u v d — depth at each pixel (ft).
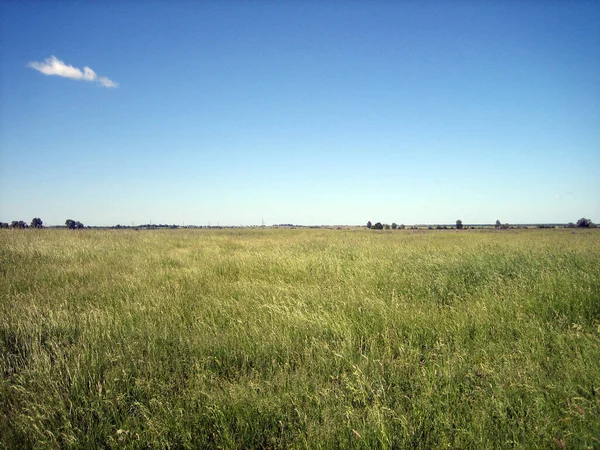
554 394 10.60
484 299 20.22
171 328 16.31
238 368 13.35
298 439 9.34
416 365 12.58
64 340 14.85
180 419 9.78
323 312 18.06
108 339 14.83
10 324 16.47
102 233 65.05
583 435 8.91
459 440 9.14
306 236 87.51
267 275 28.96
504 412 9.98
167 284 24.95
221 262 33.60
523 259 30.94
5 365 12.96
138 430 9.53
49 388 11.22
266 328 16.20
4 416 9.98
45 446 9.05
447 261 30.76
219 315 18.51
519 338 15.07
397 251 39.91
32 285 24.91
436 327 16.11
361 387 10.89
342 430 9.27
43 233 56.39
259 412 10.08
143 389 11.28
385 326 16.22
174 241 57.47
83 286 24.62
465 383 11.48
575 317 17.38
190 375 12.22
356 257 36.81
